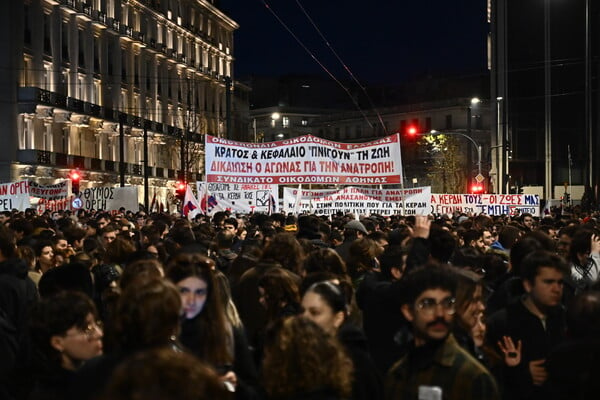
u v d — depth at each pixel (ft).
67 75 192.95
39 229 44.91
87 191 108.99
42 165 176.65
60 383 17.07
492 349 20.70
